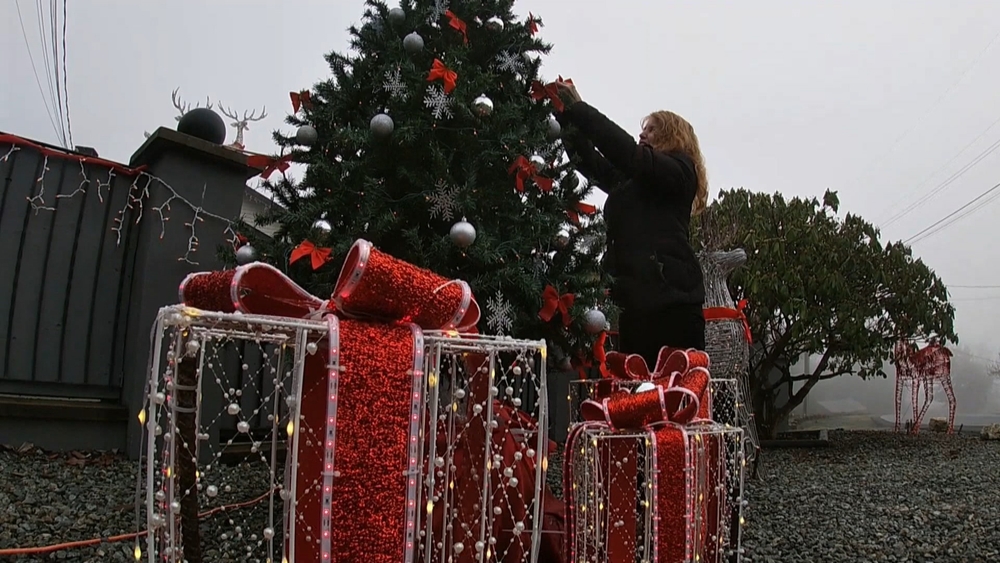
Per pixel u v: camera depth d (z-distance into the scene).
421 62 2.15
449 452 1.20
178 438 0.93
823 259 6.62
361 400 0.91
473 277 2.04
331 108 2.16
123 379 2.99
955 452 6.06
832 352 6.89
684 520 1.44
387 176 2.08
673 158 2.31
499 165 2.09
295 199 2.30
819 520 2.97
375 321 1.01
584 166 2.53
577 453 1.53
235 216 3.21
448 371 1.49
